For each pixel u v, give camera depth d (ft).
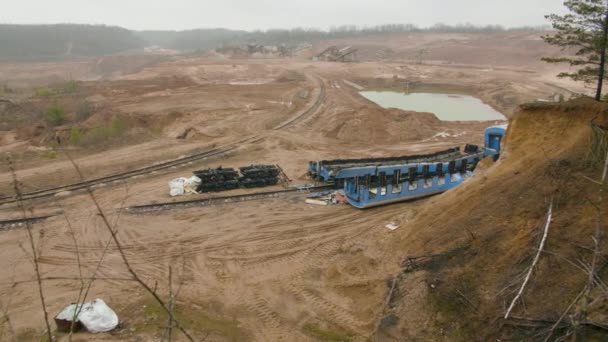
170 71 242.37
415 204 65.67
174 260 49.80
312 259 49.52
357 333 36.58
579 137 40.63
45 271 47.32
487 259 36.35
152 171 81.87
